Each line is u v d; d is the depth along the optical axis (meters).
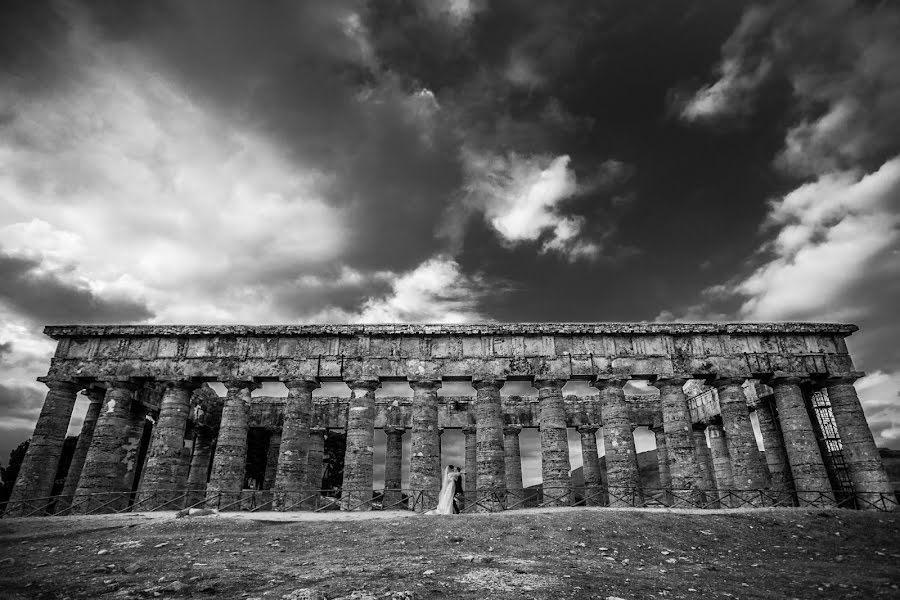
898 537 19.36
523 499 29.09
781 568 15.16
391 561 13.83
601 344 31.02
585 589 11.08
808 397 32.75
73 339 31.03
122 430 29.50
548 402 29.92
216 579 11.67
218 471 28.28
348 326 30.88
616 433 29.47
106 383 32.03
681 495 27.94
